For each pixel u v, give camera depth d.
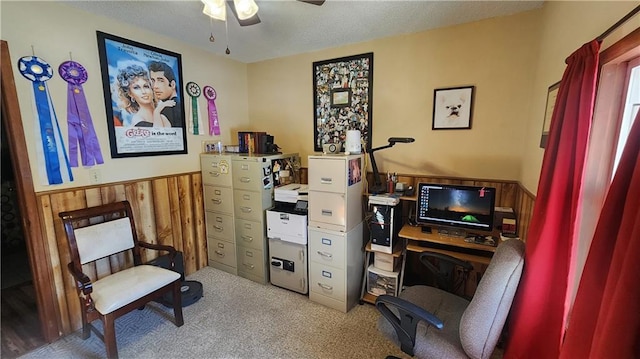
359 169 2.40
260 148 2.89
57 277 2.01
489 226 2.05
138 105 2.43
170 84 2.65
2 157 3.42
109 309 1.73
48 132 1.93
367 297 2.43
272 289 2.67
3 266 3.15
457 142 2.42
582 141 1.12
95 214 2.09
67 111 2.02
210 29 2.41
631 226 0.79
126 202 2.27
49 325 1.98
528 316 1.30
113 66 2.25
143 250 2.51
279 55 3.13
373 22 2.26
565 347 1.01
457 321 1.52
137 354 1.86
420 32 2.44
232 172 2.77
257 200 2.67
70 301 2.08
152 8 2.05
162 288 2.01
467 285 2.35
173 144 2.72
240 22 1.88
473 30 2.25
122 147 2.35
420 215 2.25
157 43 2.53
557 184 1.22
